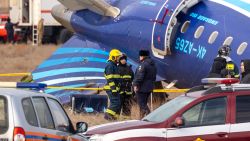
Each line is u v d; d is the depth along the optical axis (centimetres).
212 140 2714
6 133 2014
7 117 2028
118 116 4178
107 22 5231
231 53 4275
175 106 2848
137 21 4947
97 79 5062
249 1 4459
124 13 5131
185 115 2739
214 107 2756
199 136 2711
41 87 2350
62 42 10662
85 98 4538
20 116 2039
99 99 4547
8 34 10656
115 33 5141
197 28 4506
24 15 10775
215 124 2731
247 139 2730
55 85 5159
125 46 5091
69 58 5297
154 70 4109
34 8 10656
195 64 4516
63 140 2295
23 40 10950
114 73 4206
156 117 2859
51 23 10600
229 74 3853
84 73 5150
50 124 2245
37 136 2108
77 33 5525
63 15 5709
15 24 10794
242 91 2783
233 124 2736
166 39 4609
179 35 4603
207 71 4447
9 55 9431
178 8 4581
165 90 4544
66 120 2411
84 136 2698
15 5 10775
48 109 2255
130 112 4259
